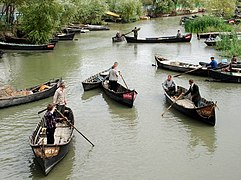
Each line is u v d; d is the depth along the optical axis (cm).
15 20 4562
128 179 1267
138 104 2005
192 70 2523
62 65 3023
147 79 2534
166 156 1427
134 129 1678
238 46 3406
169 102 1966
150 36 4841
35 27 3866
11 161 1380
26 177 1270
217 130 1658
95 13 6191
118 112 1891
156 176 1284
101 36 4878
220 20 5031
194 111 1727
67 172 1305
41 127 1454
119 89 2125
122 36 4422
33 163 1366
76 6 5259
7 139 1576
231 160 1392
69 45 4091
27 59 3291
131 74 2684
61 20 4728
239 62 2661
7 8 4159
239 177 1273
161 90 2261
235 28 5000
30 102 2020
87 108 1948
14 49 3691
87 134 1622
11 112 1889
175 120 1777
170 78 2077
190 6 8706
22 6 3928
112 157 1418
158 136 1605
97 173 1305
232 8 6328
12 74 2727
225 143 1533
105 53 3578
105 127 1700
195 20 5138
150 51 3681
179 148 1492
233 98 2098
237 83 2409
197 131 1652
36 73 2748
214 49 3750
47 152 1266
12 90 2077
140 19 7275
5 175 1283
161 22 6731
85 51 3694
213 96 2141
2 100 1908
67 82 2462
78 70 2831
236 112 1872
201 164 1366
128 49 3822
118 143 1536
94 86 2258
